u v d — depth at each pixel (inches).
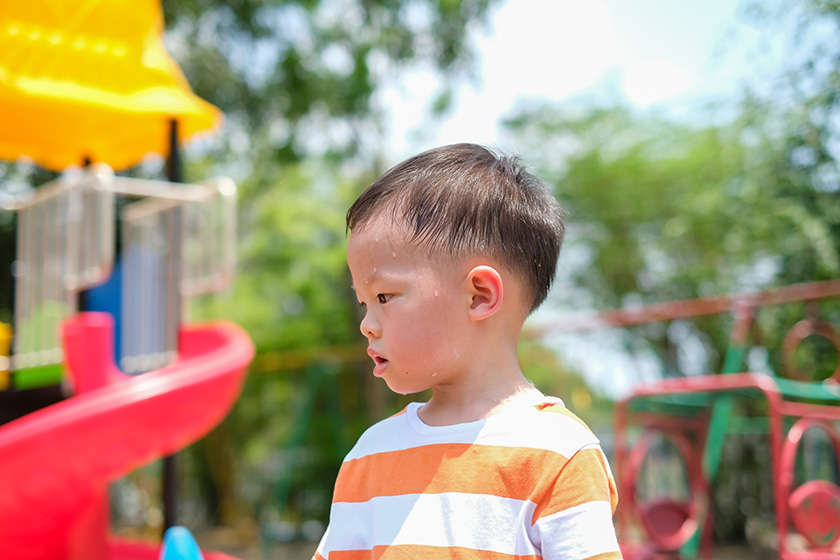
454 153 42.9
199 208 162.6
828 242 221.3
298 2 338.3
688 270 328.8
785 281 249.6
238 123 347.6
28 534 111.7
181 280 152.3
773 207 242.8
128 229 161.2
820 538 135.9
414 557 37.8
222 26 324.8
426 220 39.6
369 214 41.2
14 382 143.4
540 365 349.1
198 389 123.2
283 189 457.1
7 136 169.9
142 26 156.8
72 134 171.6
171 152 155.0
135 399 114.7
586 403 341.7
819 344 239.0
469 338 40.0
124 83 151.6
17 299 163.6
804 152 221.6
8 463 105.0
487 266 39.8
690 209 320.8
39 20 147.0
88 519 118.4
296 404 451.8
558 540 36.6
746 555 281.4
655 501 180.5
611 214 350.9
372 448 43.0
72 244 143.8
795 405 152.9
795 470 233.3
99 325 139.0
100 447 113.0
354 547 41.0
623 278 355.6
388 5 370.3
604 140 363.3
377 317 40.3
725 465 307.0
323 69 366.6
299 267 458.9
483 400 40.4
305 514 430.9
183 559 63.5
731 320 317.1
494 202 40.9
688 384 162.9
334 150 393.7
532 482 37.8
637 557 172.7
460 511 37.9
